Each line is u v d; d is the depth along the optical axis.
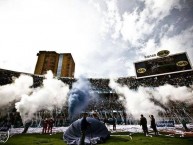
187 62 41.22
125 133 15.41
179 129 18.16
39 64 72.75
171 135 13.16
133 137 12.46
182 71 40.62
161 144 9.17
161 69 42.56
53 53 75.62
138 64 45.62
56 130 20.23
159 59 44.03
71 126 11.38
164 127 21.41
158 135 13.34
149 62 44.75
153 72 43.03
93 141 10.14
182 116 31.44
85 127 8.20
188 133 13.99
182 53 42.53
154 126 13.73
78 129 10.92
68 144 9.98
